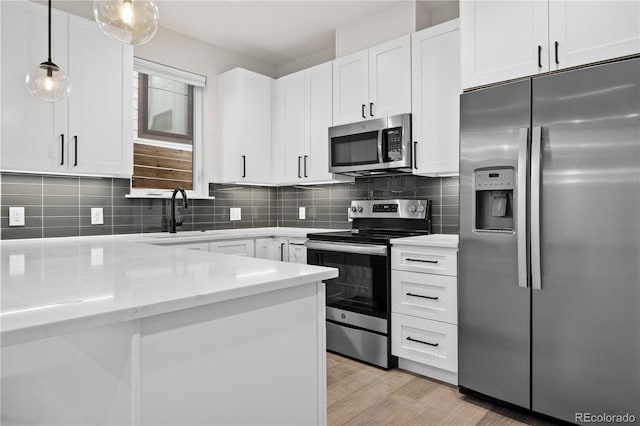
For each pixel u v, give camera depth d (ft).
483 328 6.80
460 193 7.10
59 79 5.58
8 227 8.25
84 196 9.37
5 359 3.28
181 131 11.61
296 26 10.86
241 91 11.50
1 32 7.34
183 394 2.82
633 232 5.32
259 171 11.92
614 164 5.46
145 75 10.84
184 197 10.09
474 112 6.91
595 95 5.61
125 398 2.63
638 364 5.29
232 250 10.48
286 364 3.55
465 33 7.30
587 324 5.67
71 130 8.23
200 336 2.92
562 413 5.92
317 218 12.57
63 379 3.04
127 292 2.84
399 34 9.78
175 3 9.60
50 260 4.62
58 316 2.23
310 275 3.60
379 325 8.54
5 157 7.40
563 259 5.87
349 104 10.37
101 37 8.70
